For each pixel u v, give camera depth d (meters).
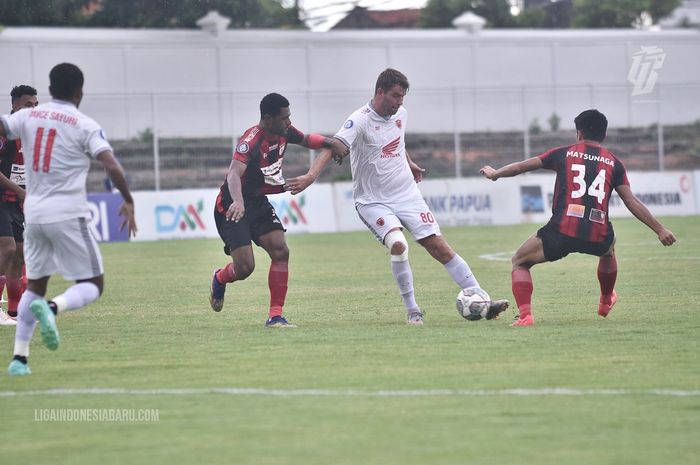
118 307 45.12
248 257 37.06
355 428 22.05
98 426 22.69
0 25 124.50
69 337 35.81
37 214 27.55
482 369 28.03
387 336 34.50
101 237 97.06
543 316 39.41
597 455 19.95
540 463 19.48
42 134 27.48
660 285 49.81
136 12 136.25
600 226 35.66
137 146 112.44
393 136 38.09
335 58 140.38
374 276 58.59
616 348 31.27
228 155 114.38
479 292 37.59
